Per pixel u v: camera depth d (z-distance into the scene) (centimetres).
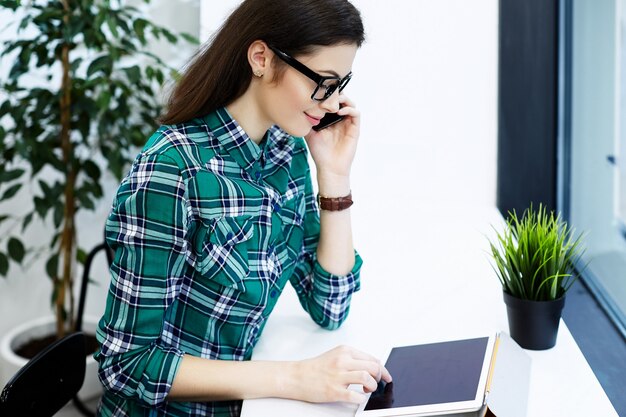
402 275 172
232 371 116
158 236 114
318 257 143
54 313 265
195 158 119
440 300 155
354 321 147
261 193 125
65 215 237
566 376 121
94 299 283
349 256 143
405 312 150
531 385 119
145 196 113
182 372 116
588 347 151
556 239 129
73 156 232
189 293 123
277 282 133
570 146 219
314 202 146
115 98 237
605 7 184
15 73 220
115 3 251
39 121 232
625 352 148
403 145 234
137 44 260
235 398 116
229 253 121
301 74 115
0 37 238
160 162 114
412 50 227
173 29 259
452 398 104
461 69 225
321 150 143
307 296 145
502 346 122
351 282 143
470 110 227
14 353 240
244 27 117
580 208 210
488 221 213
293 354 133
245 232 123
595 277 188
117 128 256
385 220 217
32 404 121
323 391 111
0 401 116
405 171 236
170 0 257
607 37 182
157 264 115
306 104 117
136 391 117
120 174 229
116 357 117
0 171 223
